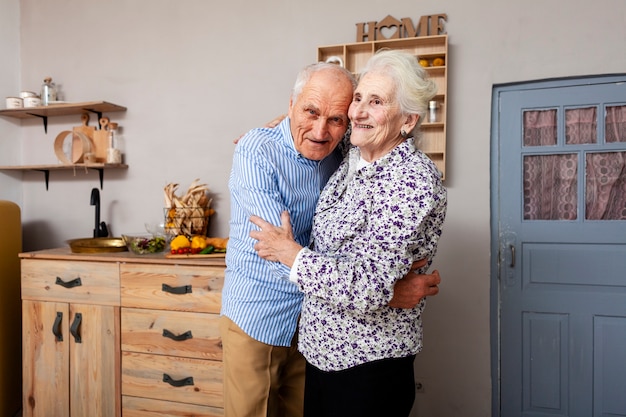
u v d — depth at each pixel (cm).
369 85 121
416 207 115
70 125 302
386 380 123
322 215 136
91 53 296
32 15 307
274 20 268
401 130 125
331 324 126
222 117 276
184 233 254
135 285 228
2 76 296
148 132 288
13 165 304
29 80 308
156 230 268
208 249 235
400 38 241
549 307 243
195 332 220
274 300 153
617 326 235
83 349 237
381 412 124
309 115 135
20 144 310
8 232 270
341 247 127
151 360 226
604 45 226
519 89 244
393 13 250
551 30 232
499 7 238
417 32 247
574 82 237
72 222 303
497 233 249
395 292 121
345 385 125
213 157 278
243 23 273
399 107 120
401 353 124
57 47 302
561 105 239
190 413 221
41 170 305
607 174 236
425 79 123
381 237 115
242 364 154
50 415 243
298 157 147
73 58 300
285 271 124
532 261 245
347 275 114
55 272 241
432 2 245
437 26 242
